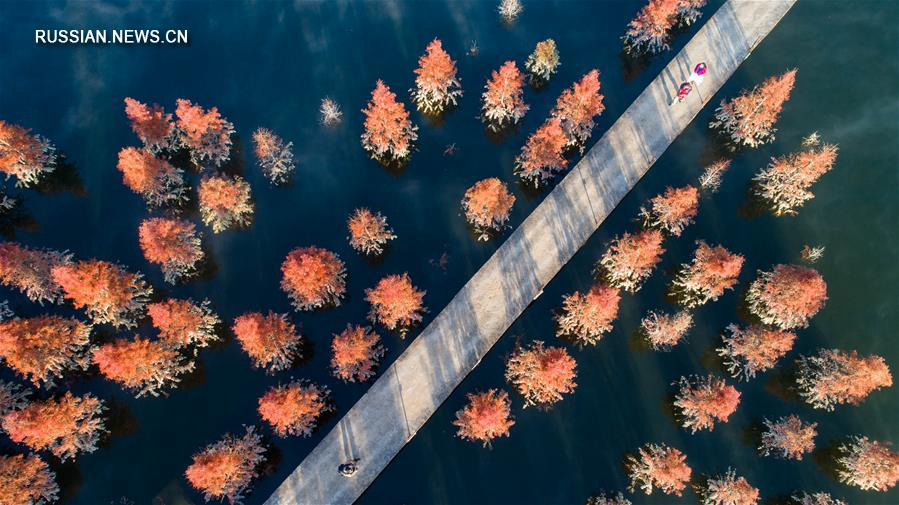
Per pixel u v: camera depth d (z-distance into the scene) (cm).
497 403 3538
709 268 3809
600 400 3853
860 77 4619
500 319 3997
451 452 3747
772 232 4228
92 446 3709
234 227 4259
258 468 3719
